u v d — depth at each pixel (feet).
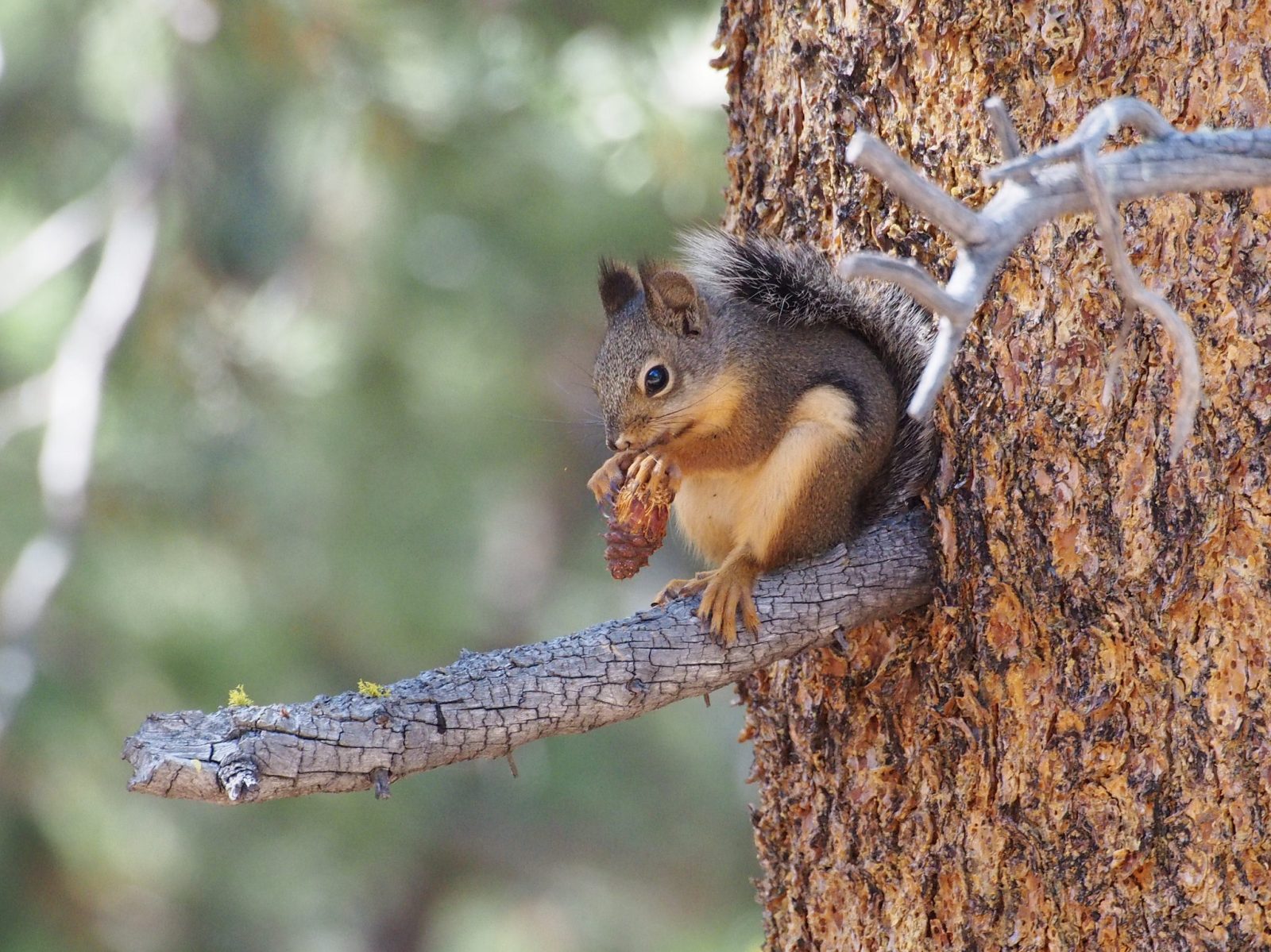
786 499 15.62
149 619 20.93
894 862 15.56
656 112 19.53
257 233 23.13
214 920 22.77
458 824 27.09
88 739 20.02
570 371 25.22
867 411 15.65
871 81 15.58
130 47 20.49
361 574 22.31
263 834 23.17
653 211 21.07
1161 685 15.33
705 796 27.45
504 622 29.53
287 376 21.50
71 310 22.02
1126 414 15.34
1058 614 15.38
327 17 19.49
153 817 21.83
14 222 23.08
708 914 27.71
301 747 15.20
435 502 23.29
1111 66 15.37
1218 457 15.30
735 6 15.81
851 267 14.85
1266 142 14.99
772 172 15.76
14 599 19.10
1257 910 15.28
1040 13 15.40
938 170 15.52
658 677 15.39
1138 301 14.93
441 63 20.34
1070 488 15.38
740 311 15.83
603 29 20.77
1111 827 15.34
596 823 27.22
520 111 20.34
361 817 23.93
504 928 29.99
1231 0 15.29
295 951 23.99
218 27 19.65
